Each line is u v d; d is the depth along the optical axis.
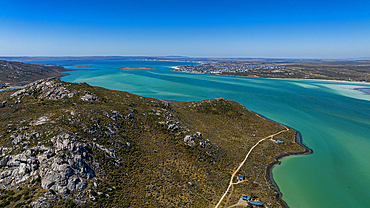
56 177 44.94
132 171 56.97
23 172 46.06
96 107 79.25
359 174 72.75
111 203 45.34
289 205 55.41
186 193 53.34
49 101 80.94
